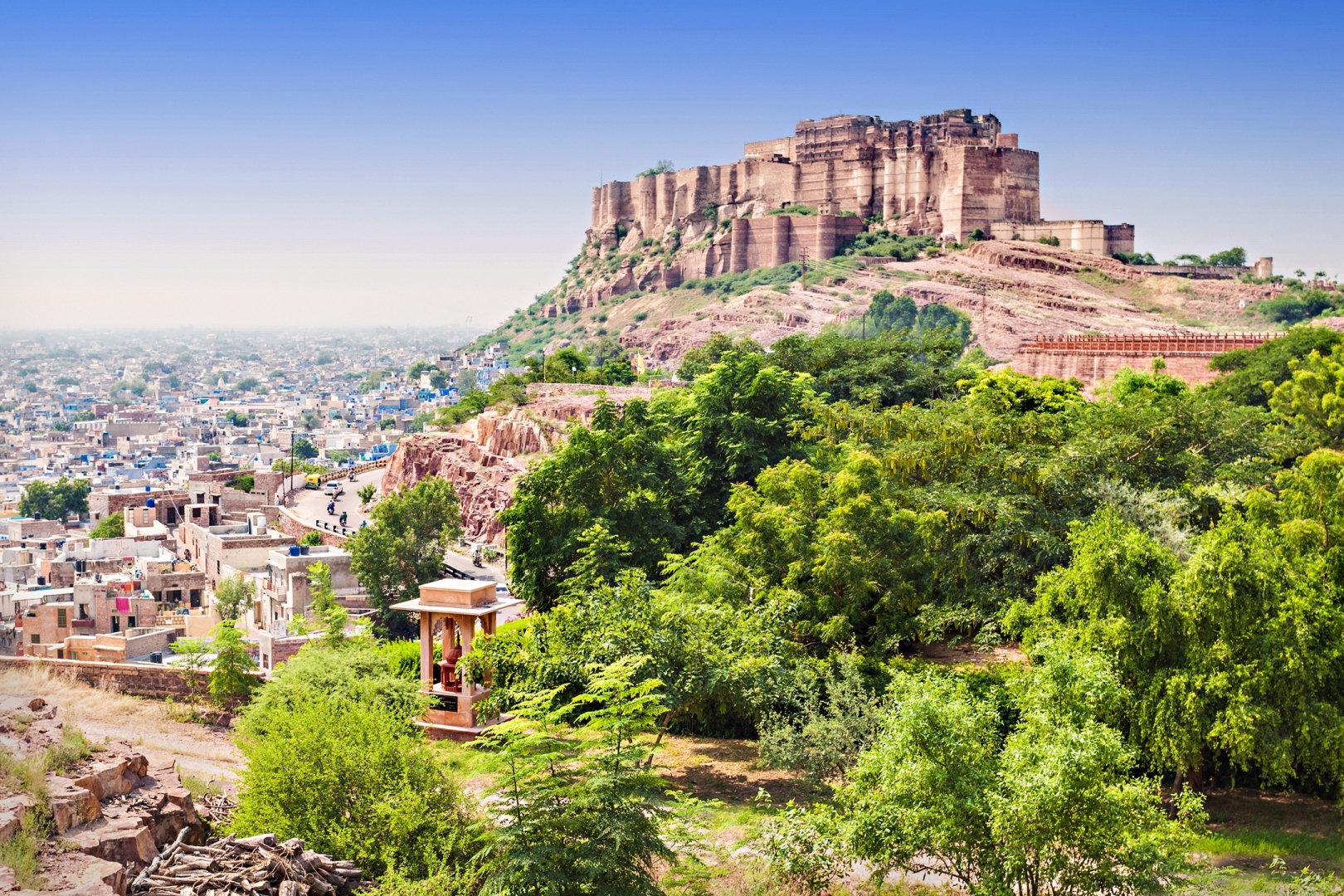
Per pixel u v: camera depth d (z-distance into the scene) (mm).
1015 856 26000
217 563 117875
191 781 32031
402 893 25156
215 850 25141
